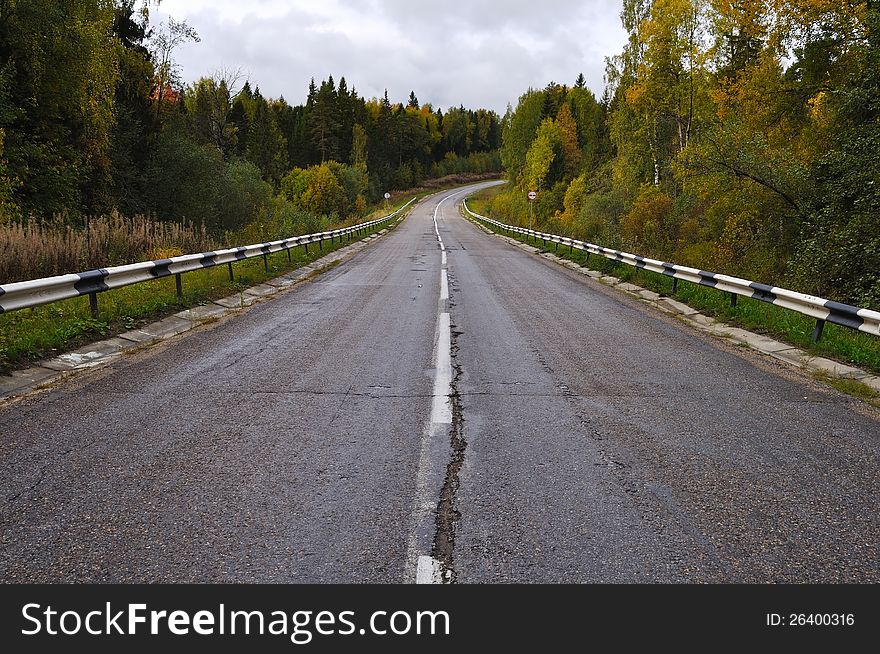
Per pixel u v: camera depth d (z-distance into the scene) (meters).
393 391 5.46
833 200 14.12
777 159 16.11
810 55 19.45
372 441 4.20
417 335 8.10
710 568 2.73
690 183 19.02
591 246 18.92
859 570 2.73
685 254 19.09
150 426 4.45
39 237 10.70
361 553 2.79
